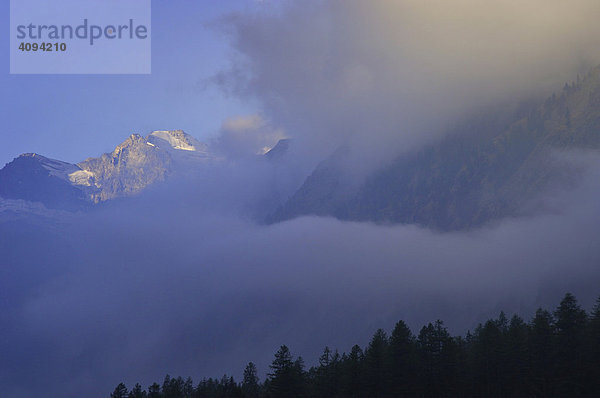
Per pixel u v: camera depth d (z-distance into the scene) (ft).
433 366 511.81
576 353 484.33
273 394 528.63
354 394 523.70
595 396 470.39
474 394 504.84
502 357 500.33
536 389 486.79
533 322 528.63
